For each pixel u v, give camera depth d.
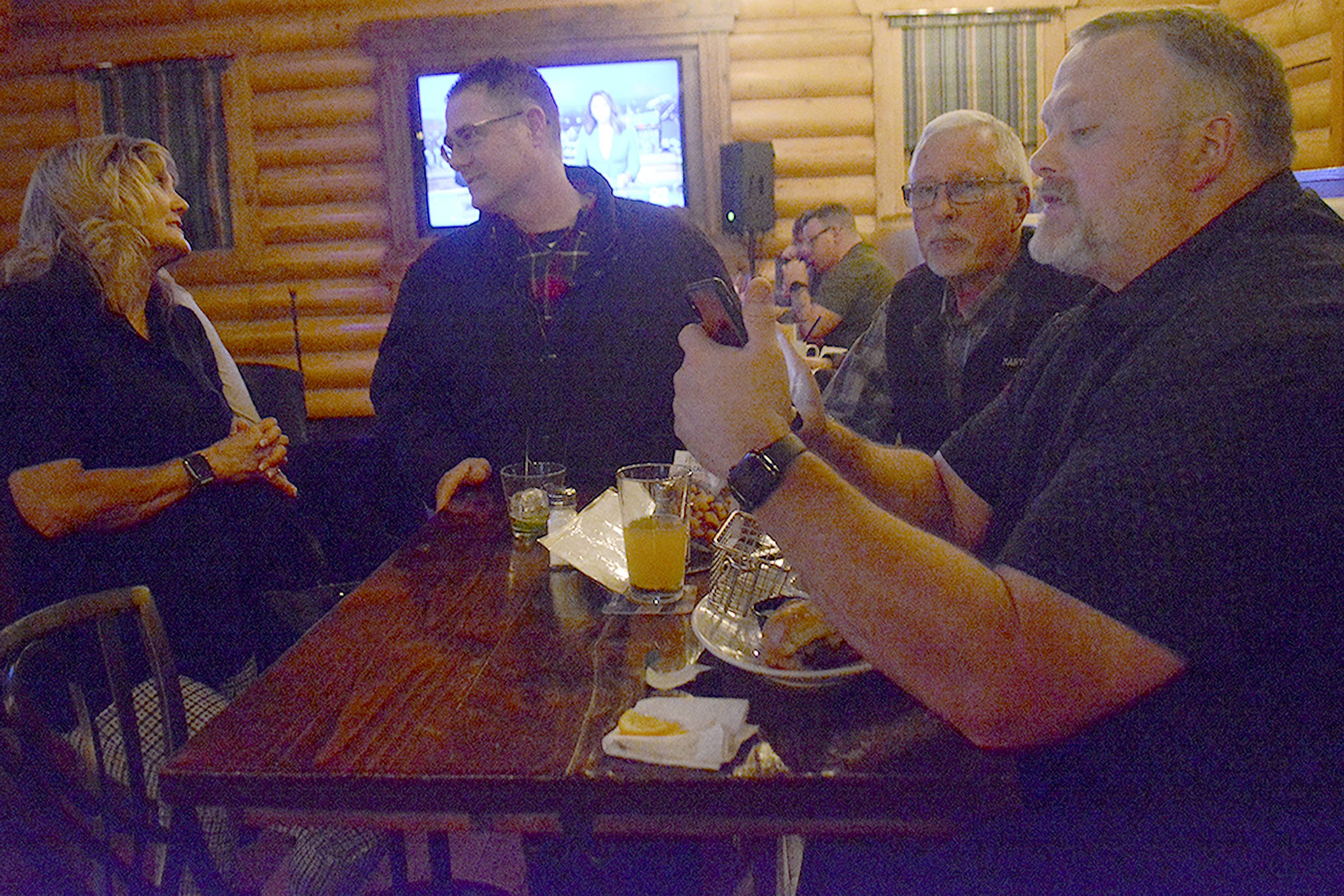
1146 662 0.82
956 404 2.05
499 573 1.48
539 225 2.29
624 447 2.31
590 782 0.91
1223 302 0.87
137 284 1.98
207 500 1.99
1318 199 0.97
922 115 5.54
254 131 5.71
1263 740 0.89
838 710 1.04
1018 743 0.87
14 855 1.27
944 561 0.88
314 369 5.88
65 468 1.78
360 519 3.16
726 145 5.36
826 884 1.17
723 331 0.96
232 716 1.05
